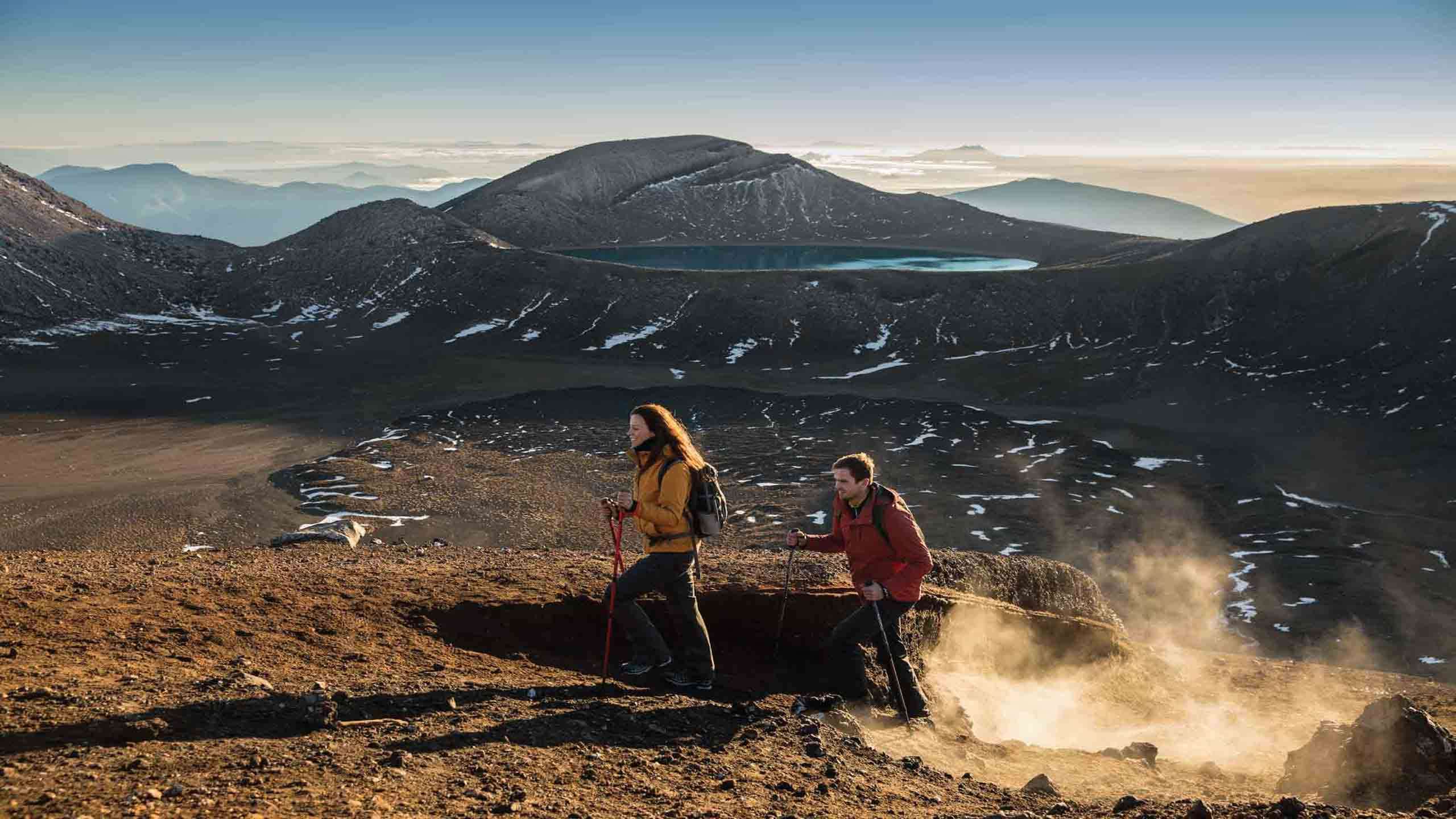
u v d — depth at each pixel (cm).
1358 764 777
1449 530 7088
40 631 699
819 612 983
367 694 639
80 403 9962
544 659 857
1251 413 11119
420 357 13350
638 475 759
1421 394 10962
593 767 570
